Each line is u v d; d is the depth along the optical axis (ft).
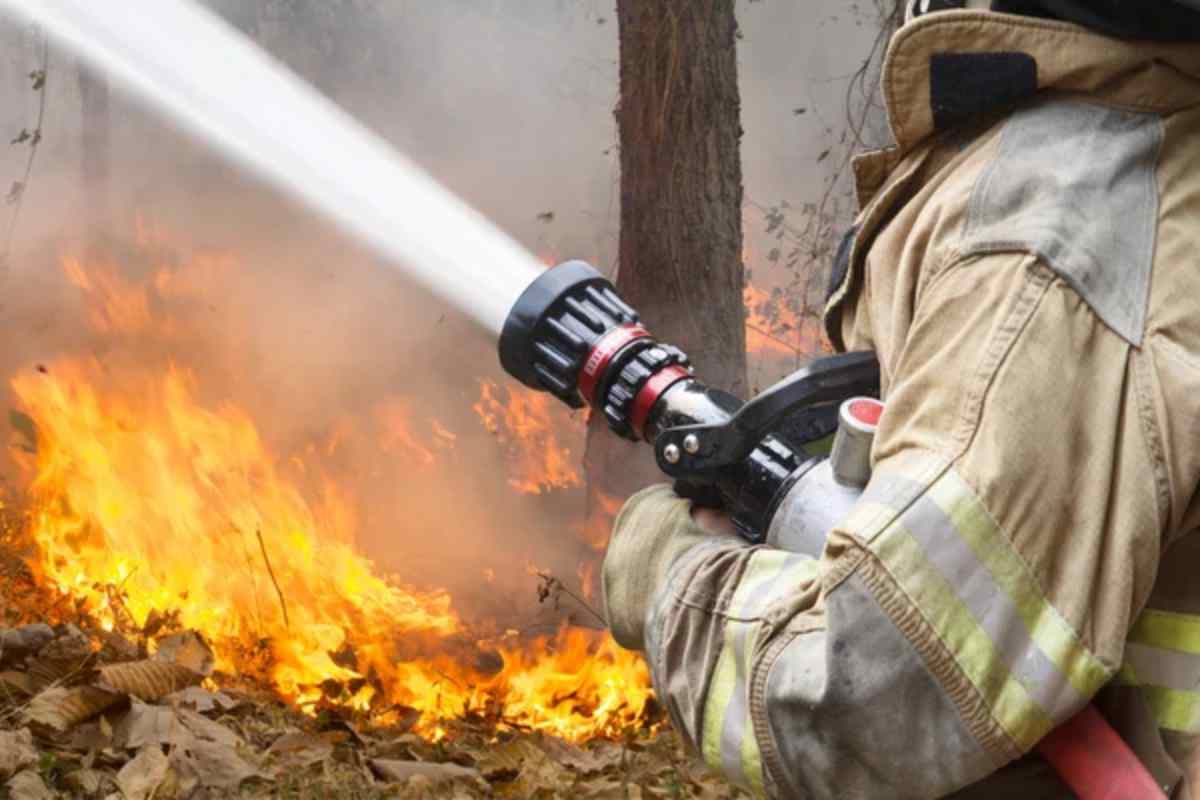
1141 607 5.42
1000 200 5.58
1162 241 5.52
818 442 6.92
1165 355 5.33
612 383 6.75
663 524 6.34
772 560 5.80
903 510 5.23
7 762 12.31
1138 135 5.67
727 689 5.71
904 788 5.26
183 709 15.15
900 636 5.18
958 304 5.46
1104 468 5.24
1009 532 5.18
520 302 6.89
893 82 5.93
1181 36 5.55
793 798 5.48
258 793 14.01
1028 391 5.23
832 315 6.61
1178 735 5.71
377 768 16.67
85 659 14.74
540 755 18.53
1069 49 5.67
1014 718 5.16
